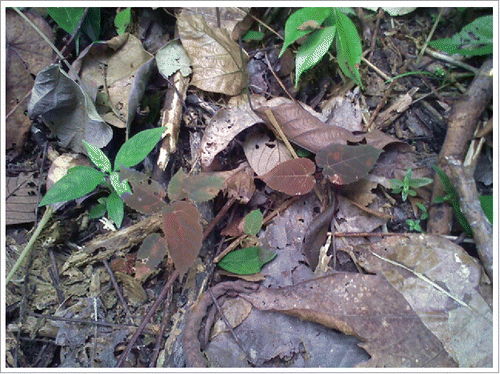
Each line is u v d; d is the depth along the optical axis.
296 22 0.37
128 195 0.32
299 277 0.35
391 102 0.42
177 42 0.39
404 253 0.35
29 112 0.36
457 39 0.40
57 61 0.39
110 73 0.39
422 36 0.45
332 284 0.33
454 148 0.38
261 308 0.33
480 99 0.38
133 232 0.36
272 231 0.36
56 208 0.36
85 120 0.37
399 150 0.39
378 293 0.33
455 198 0.37
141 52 0.39
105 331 0.34
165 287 0.33
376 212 0.37
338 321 0.32
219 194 0.37
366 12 0.45
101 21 0.42
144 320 0.33
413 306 0.33
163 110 0.38
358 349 0.33
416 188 0.39
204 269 0.35
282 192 0.37
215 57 0.39
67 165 0.37
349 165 0.34
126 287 0.35
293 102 0.39
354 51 0.37
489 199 0.35
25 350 0.34
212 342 0.33
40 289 0.35
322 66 0.43
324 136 0.36
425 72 0.42
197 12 0.41
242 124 0.37
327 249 0.36
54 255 0.36
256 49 0.43
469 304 0.33
